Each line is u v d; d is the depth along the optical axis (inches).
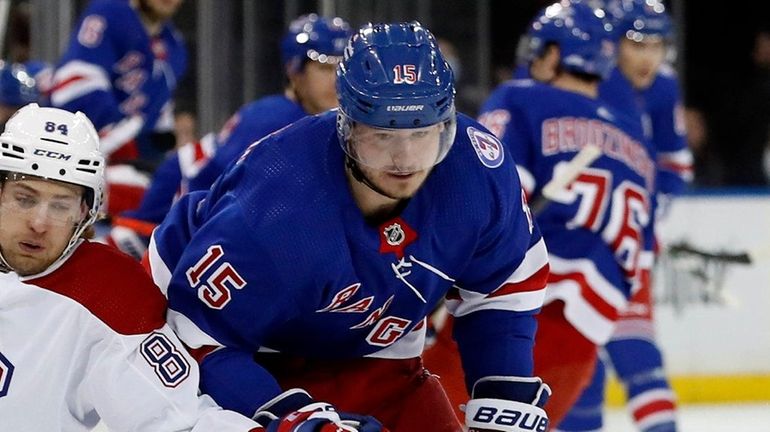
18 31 980.6
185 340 384.5
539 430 407.5
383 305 390.0
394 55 356.5
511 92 605.6
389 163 354.0
